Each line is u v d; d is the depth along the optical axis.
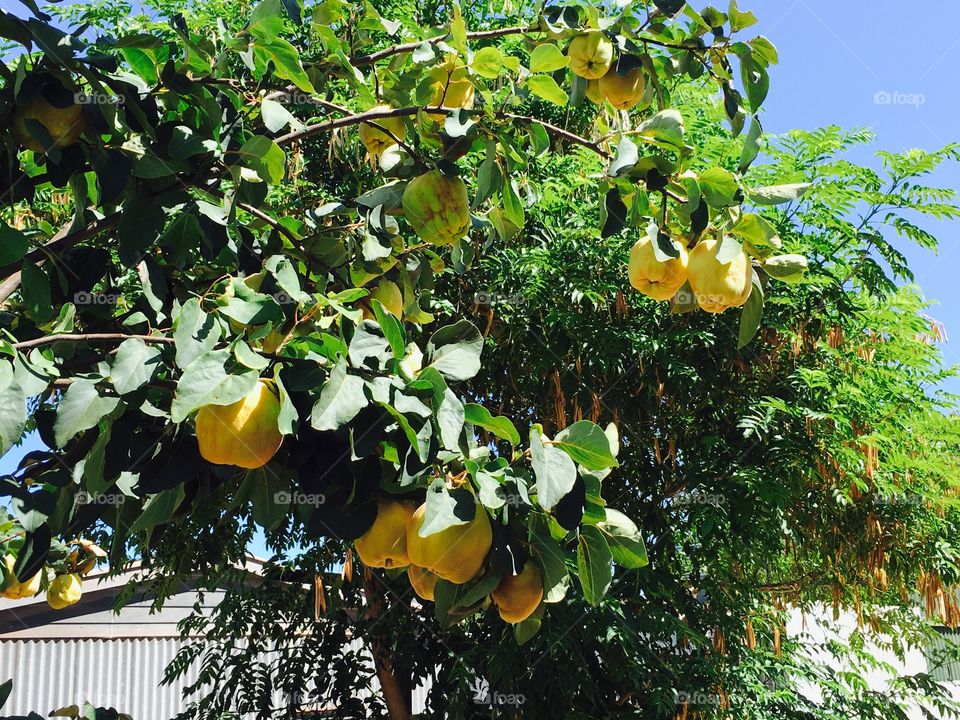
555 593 1.58
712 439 6.17
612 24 2.14
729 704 6.41
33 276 1.87
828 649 8.84
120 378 1.54
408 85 2.56
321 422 1.43
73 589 3.54
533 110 6.38
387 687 7.96
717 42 2.18
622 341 6.09
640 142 2.12
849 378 6.58
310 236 2.53
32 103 1.73
